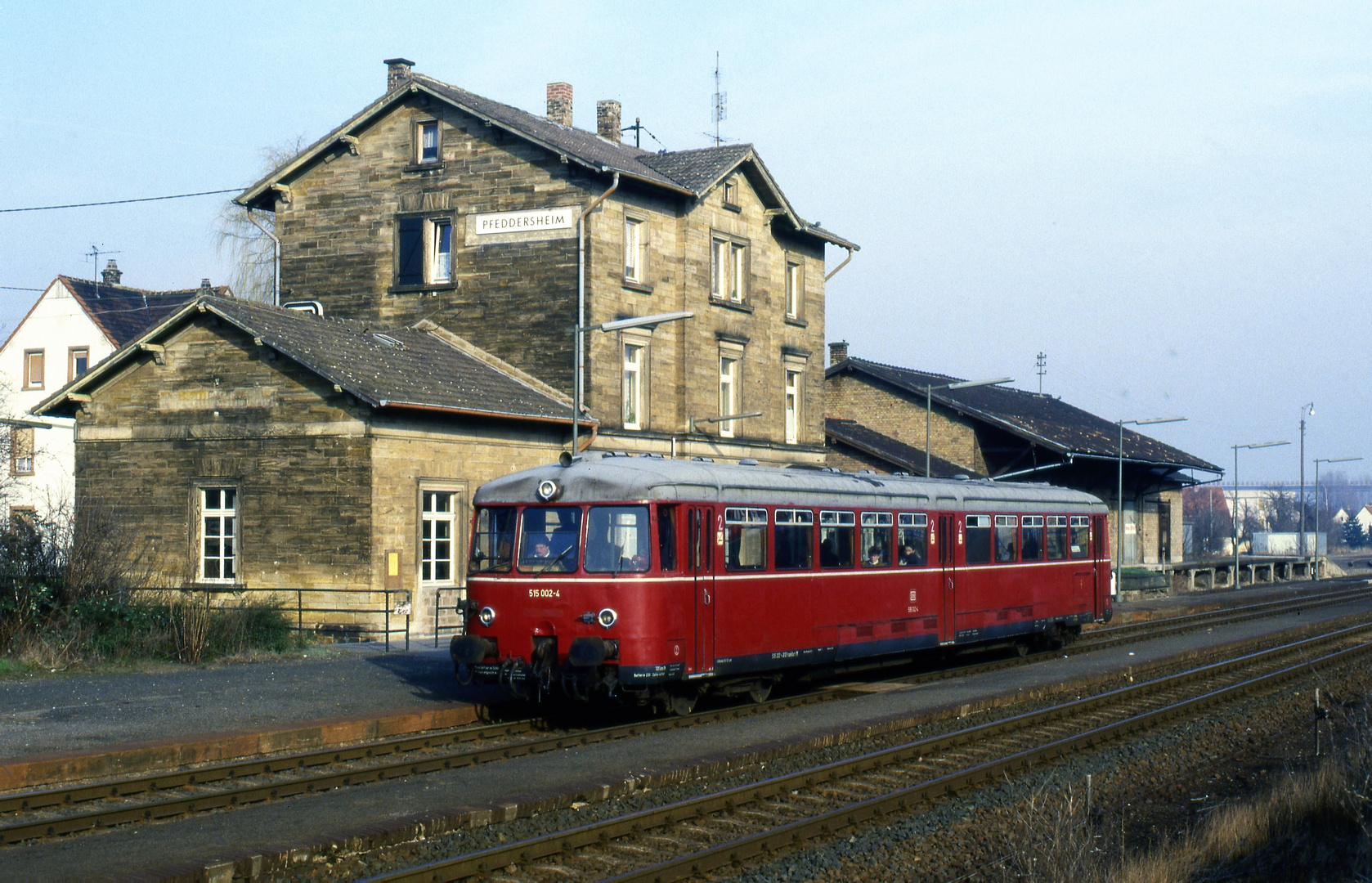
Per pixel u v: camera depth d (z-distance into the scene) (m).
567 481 15.94
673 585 15.58
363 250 33.06
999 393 54.91
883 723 15.53
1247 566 59.03
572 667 15.21
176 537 26.77
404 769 12.49
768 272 36.97
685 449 33.19
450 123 32.16
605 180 30.94
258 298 43.00
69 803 11.05
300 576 25.64
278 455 25.92
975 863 10.41
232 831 10.09
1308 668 22.75
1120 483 42.16
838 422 49.28
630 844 10.09
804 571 17.97
